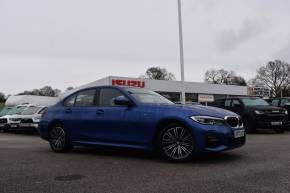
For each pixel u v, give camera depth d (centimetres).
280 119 1584
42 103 3372
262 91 5062
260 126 1558
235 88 5150
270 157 774
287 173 614
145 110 778
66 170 676
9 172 661
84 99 908
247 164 699
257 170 641
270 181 560
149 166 703
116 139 813
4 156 857
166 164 721
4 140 1397
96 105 873
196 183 556
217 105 1789
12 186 561
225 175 606
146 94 856
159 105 777
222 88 5041
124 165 719
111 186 550
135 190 525
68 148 920
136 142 784
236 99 1706
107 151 932
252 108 1596
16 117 1966
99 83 4197
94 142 854
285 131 1755
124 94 828
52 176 626
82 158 817
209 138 706
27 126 1912
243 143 771
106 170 671
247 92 5169
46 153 915
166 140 748
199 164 711
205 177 595
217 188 524
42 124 975
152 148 762
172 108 754
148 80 4416
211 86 4962
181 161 732
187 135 727
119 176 618
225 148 717
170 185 547
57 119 934
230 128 731
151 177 605
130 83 4269
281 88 8550
